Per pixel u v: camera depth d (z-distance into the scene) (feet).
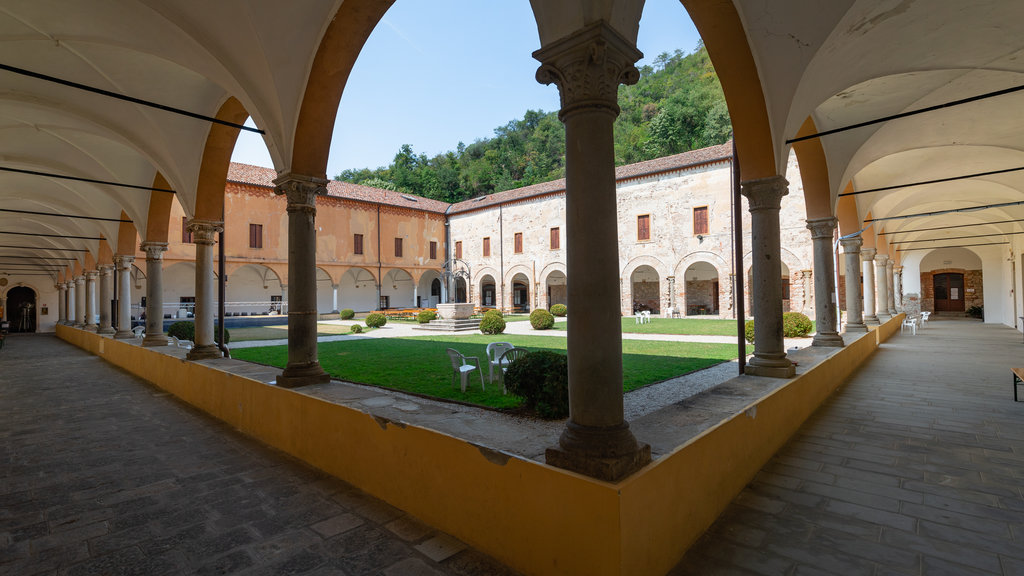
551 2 9.29
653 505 8.54
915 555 9.35
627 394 22.00
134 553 10.07
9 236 68.85
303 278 18.70
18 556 10.03
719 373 27.61
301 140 18.90
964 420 18.89
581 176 9.16
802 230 72.95
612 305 9.12
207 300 28.17
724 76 19.07
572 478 8.27
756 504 11.76
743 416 12.93
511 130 212.43
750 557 9.39
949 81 23.38
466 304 73.72
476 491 10.09
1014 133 27.99
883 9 16.06
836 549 9.62
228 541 10.52
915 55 19.12
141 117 27.12
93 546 10.40
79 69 23.52
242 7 16.97
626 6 9.41
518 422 16.66
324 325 83.61
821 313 29.53
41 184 43.91
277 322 89.81
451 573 9.12
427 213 122.93
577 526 8.18
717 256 80.69
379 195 116.47
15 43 21.09
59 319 95.50
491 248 114.83
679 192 85.20
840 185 30.55
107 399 26.73
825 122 27.84
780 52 17.88
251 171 96.37
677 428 12.03
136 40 19.88
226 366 23.85
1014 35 17.49
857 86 24.36
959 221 61.41
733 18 17.40
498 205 113.09
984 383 26.12
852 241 40.37
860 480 13.14
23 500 12.94
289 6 16.85
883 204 49.78
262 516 11.74
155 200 36.96
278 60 17.85
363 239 109.50
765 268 19.61
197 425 20.77
